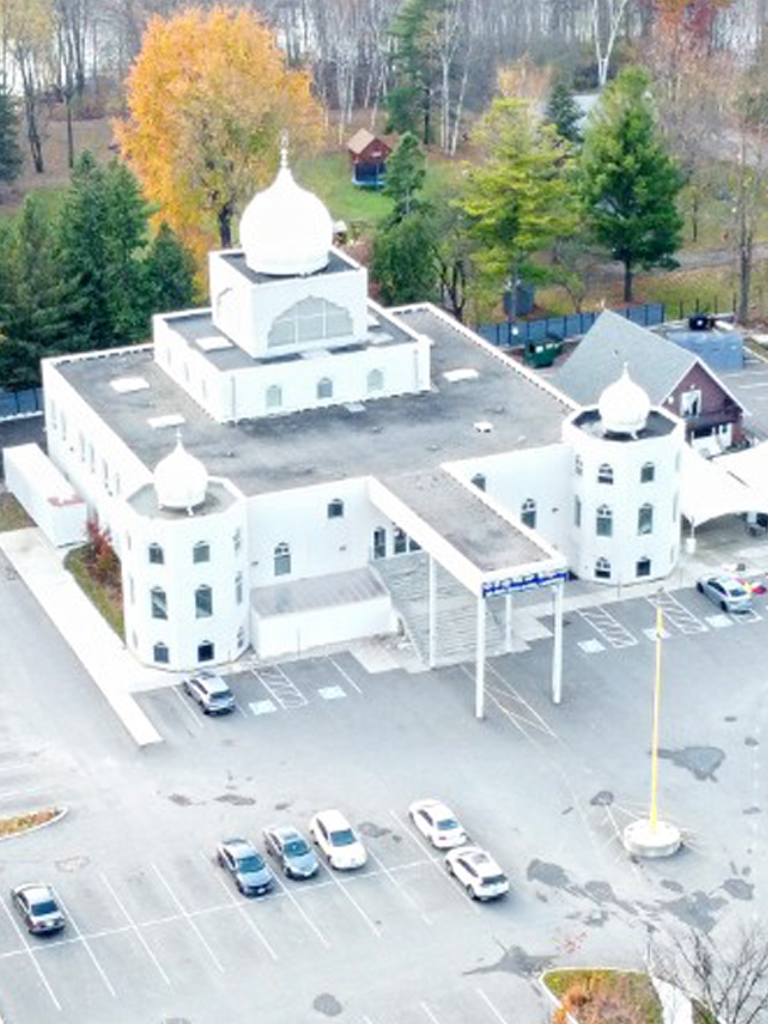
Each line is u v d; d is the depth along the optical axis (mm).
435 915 127188
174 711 149125
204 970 122688
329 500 158750
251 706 149625
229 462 163375
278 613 155625
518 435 168375
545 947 124250
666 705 149125
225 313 176000
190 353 173625
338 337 174375
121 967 122938
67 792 140125
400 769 142000
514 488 165000
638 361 188000
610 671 153500
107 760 143625
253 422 170750
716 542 172625
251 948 124438
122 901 128750
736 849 133375
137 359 183625
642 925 126188
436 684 152125
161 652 154125
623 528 164125
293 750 144375
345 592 158625
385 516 161000
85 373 180625
